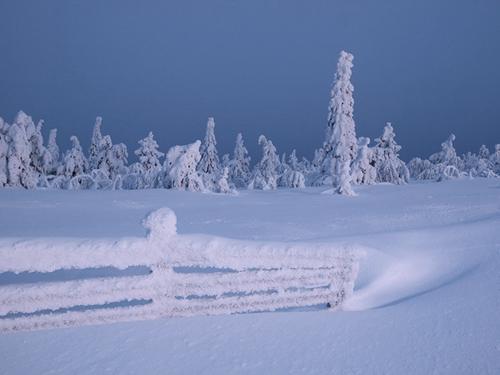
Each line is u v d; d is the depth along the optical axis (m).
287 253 3.48
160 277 3.26
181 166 22.97
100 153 37.47
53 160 34.09
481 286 4.46
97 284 3.10
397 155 37.00
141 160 31.69
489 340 3.01
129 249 3.11
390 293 4.96
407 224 9.93
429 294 4.27
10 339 2.89
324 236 8.22
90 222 10.33
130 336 2.98
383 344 2.95
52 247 2.94
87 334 2.99
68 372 2.50
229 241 3.39
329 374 2.53
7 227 9.30
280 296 3.54
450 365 2.65
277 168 51.19
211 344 2.89
